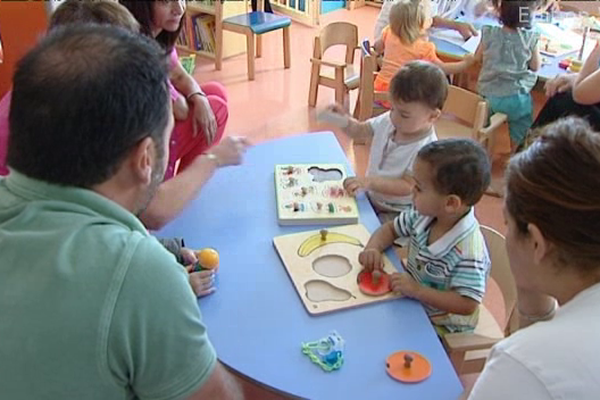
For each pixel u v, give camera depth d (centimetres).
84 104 76
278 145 204
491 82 316
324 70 459
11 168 82
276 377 119
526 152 86
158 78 84
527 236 84
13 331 76
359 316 134
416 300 139
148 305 77
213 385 85
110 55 79
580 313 79
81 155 78
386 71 340
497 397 78
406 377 119
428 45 332
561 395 74
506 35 307
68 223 79
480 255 147
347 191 177
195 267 144
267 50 509
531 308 110
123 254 78
